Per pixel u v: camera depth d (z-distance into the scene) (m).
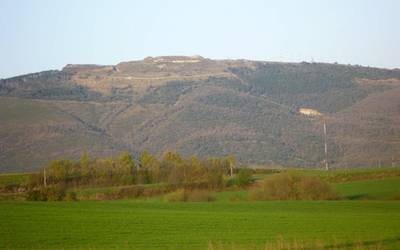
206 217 154.62
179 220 148.38
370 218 150.00
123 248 107.12
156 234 124.94
